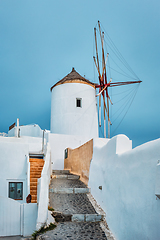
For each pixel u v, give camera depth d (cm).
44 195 799
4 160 1355
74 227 749
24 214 1048
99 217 806
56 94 2411
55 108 2392
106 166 873
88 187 1147
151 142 522
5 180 1344
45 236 673
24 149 1409
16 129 2000
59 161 1981
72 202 954
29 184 1340
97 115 2520
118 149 771
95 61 2469
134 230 557
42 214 751
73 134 2270
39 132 2395
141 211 527
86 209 873
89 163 1205
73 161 1669
